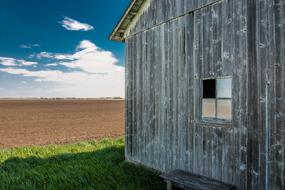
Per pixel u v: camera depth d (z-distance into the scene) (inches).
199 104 234.1
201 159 231.6
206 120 231.0
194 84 239.0
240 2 202.1
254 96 191.9
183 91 250.4
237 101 203.2
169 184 223.6
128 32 327.3
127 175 267.3
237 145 202.7
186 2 246.8
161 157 275.6
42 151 428.5
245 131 197.3
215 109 229.3
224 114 224.1
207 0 226.1
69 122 1117.1
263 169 185.9
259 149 188.5
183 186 215.0
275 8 180.5
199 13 235.0
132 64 321.7
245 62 197.9
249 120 195.0
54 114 1614.2
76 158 355.3
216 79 227.8
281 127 176.2
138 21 309.4
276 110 179.0
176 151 257.6
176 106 258.1
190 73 243.1
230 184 205.8
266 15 185.5
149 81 293.6
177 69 257.3
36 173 279.9
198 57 235.5
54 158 361.1
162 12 274.7
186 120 247.0
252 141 192.9
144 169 290.2
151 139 289.4
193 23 240.7
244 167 197.8
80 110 2049.7
